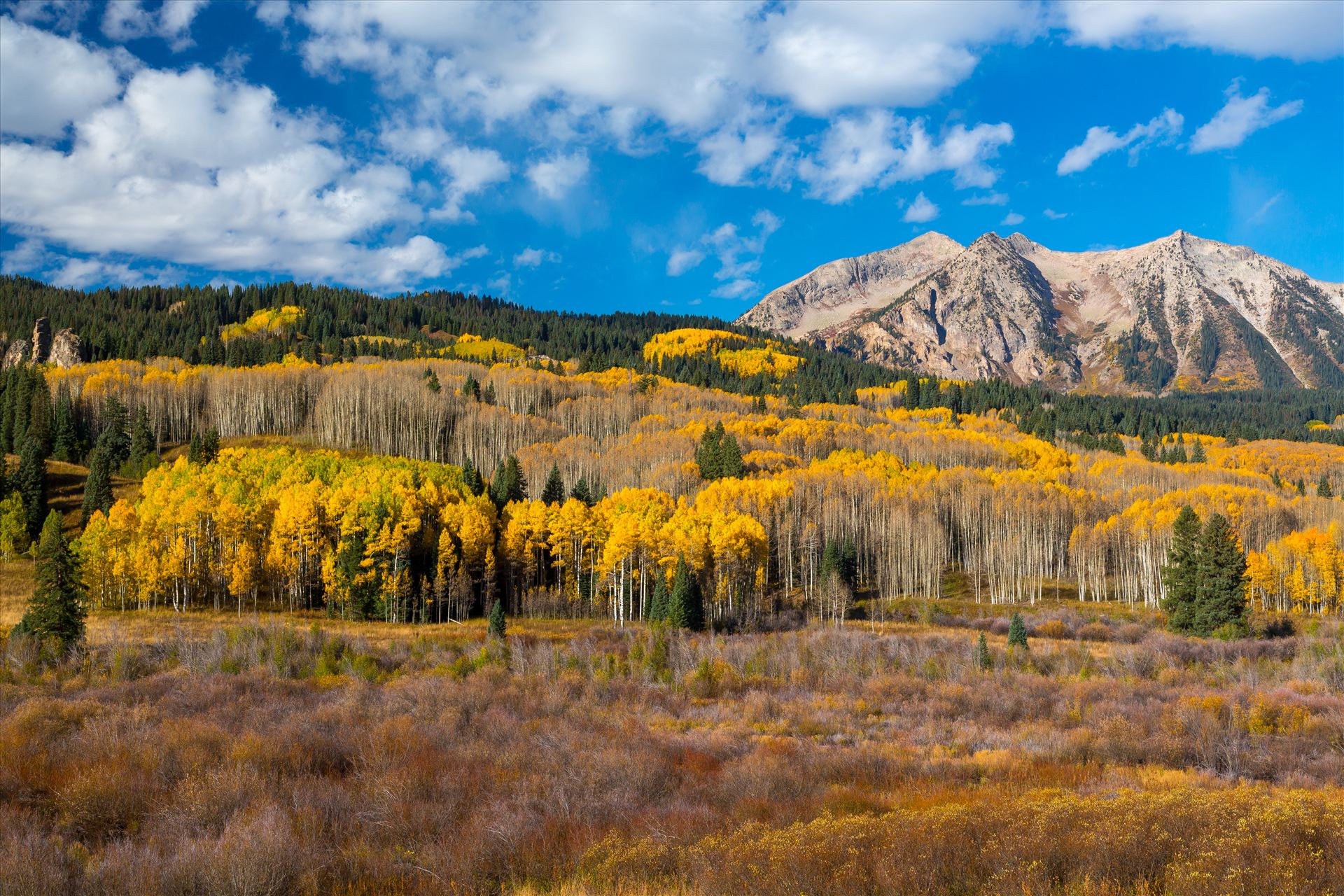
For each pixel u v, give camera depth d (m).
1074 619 93.50
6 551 91.50
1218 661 64.25
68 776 24.98
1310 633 81.06
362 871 19.53
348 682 47.22
